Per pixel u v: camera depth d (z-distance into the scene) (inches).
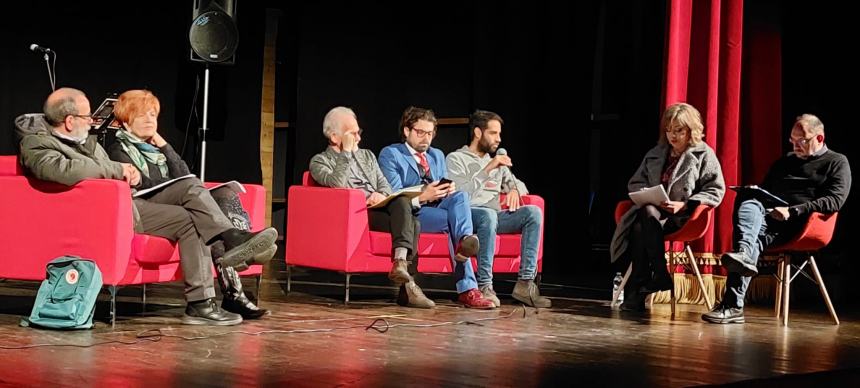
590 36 281.9
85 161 141.0
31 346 121.8
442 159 199.9
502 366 118.9
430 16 308.7
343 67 314.3
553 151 283.9
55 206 141.2
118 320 149.3
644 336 151.7
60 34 262.8
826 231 176.6
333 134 189.5
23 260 142.4
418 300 179.8
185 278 147.9
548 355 128.8
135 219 145.6
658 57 262.8
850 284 229.9
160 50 280.2
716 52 207.8
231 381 103.4
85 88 267.4
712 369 122.1
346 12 314.2
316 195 187.8
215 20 242.5
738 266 168.6
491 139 195.2
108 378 102.8
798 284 221.8
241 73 299.4
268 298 188.1
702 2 209.2
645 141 268.5
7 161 148.4
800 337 157.6
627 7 282.4
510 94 287.4
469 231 181.0
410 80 312.5
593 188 296.2
